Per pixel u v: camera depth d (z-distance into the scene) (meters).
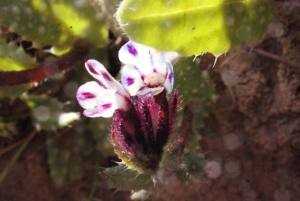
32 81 0.14
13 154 0.15
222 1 0.10
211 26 0.10
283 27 0.13
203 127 0.14
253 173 0.14
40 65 0.14
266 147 0.14
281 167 0.13
